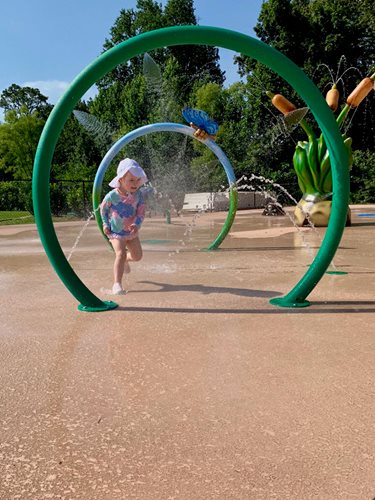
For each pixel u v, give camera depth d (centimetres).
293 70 382
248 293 488
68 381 270
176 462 190
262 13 4091
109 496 170
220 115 4159
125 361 300
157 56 5481
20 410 236
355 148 3984
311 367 285
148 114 3934
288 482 175
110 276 595
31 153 5694
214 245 859
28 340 343
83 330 366
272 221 1616
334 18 3959
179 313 412
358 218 1714
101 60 382
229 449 199
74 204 2314
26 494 171
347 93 3994
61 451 200
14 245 1015
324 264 423
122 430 216
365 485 173
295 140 3716
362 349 315
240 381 266
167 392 254
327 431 212
